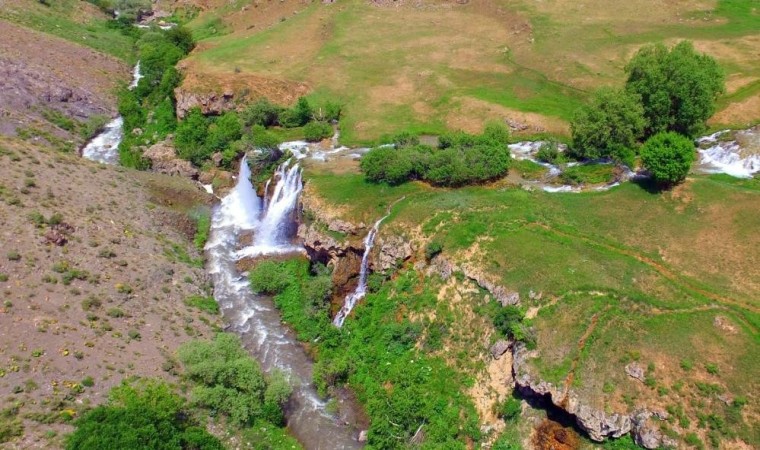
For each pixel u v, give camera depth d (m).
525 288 47.38
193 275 60.75
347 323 55.38
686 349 41.59
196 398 44.66
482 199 59.81
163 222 67.69
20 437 37.19
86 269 52.84
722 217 54.31
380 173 64.62
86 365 44.12
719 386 39.28
